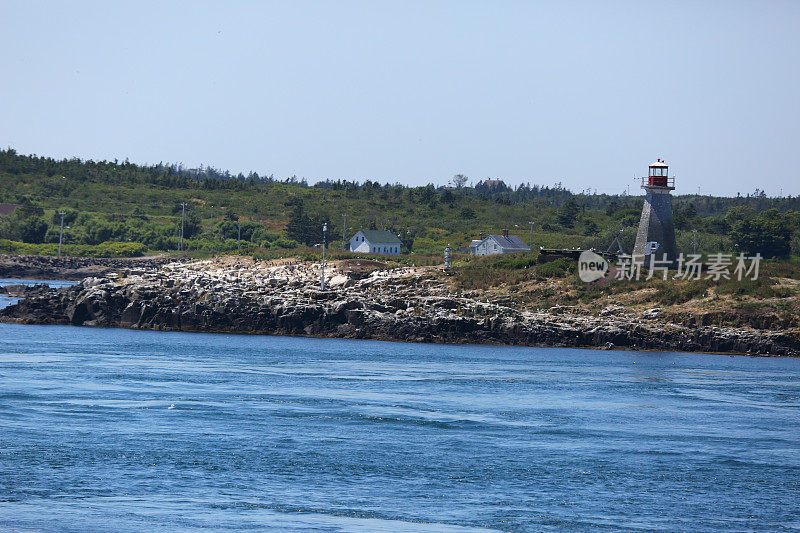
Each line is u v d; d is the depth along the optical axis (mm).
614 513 136625
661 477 157875
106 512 129625
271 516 130375
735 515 137250
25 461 153250
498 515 134000
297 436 180375
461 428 193500
